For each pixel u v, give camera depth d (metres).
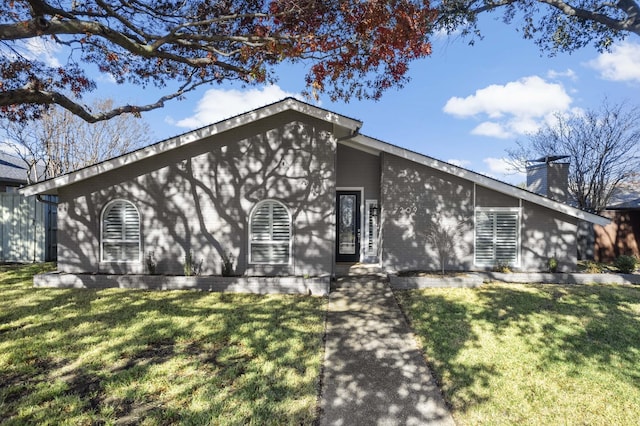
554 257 11.08
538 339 5.92
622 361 5.13
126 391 4.15
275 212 10.11
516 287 9.70
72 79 8.90
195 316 6.99
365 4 5.60
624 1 10.49
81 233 10.23
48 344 5.48
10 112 8.77
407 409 3.97
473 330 6.36
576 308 7.67
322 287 9.04
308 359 5.11
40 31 5.25
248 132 10.08
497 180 10.74
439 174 11.14
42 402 3.92
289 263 10.03
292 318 6.98
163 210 10.20
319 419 3.77
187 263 9.90
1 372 4.59
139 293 8.91
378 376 4.74
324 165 9.96
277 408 3.86
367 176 12.59
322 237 9.97
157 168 10.20
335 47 6.12
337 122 9.47
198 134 9.73
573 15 11.25
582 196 17.33
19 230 12.93
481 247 11.20
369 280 10.19
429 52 6.17
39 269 11.57
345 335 6.23
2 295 8.62
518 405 4.03
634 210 14.82
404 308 7.78
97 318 6.80
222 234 10.13
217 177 10.13
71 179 9.88
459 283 9.75
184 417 3.65
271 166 10.05
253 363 4.95
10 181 16.14
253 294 8.98
